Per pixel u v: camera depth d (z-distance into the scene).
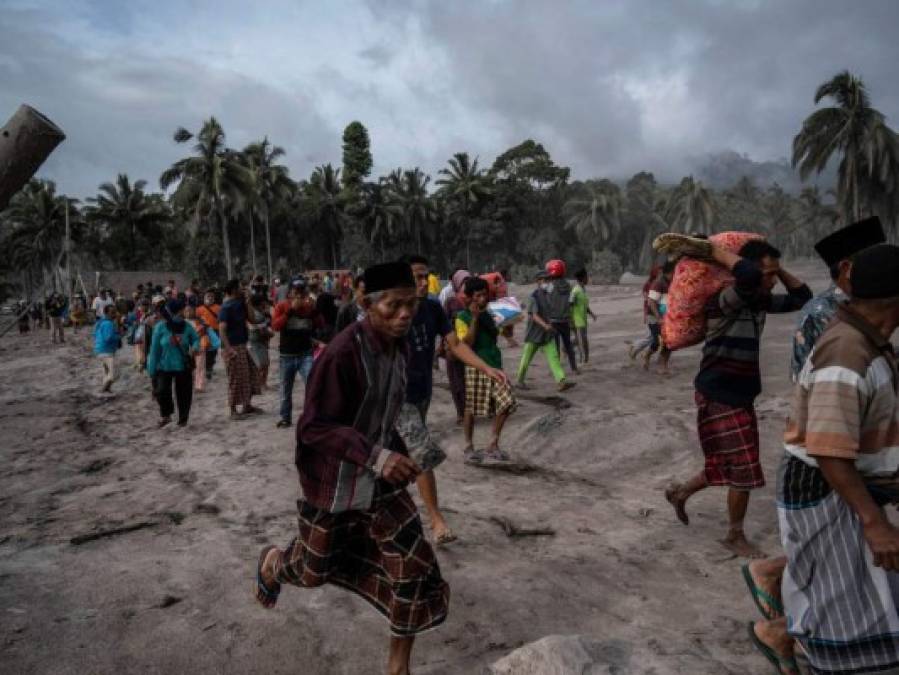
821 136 50.44
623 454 6.52
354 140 106.69
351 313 6.78
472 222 96.88
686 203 96.81
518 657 2.80
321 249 92.31
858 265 2.16
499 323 9.98
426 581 2.69
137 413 10.79
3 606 3.82
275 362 15.52
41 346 27.52
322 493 2.54
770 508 4.94
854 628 2.19
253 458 7.23
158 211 82.25
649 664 2.80
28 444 8.91
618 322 20.55
